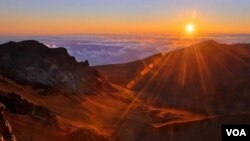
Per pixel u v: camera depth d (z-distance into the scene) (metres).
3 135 20.89
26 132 26.16
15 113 28.59
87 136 30.31
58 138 28.45
